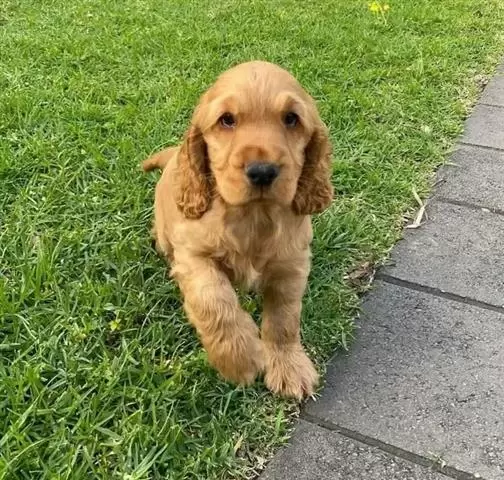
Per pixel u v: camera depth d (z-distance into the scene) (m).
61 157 0.66
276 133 0.40
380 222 0.62
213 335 0.42
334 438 0.43
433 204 0.66
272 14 1.05
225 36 0.95
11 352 0.45
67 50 0.89
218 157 0.41
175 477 0.39
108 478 0.38
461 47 0.97
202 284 0.42
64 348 0.46
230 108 0.40
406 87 0.83
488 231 0.62
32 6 1.05
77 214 0.59
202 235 0.43
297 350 0.47
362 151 0.71
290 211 0.44
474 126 0.79
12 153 0.66
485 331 0.51
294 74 0.85
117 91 0.79
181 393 0.44
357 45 0.94
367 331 0.51
